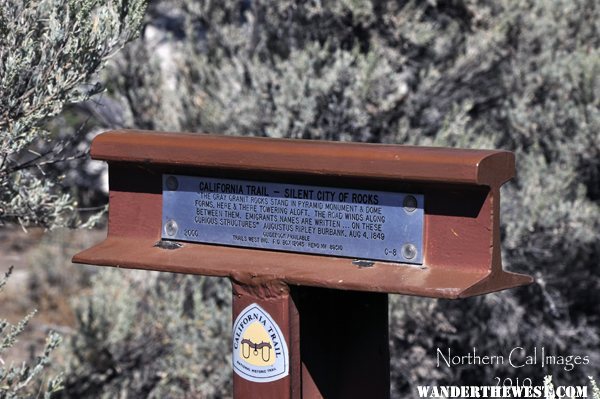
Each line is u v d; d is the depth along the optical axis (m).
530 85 6.02
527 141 6.07
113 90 5.98
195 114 5.87
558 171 5.73
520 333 5.80
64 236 8.16
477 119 6.20
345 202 2.38
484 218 2.24
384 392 2.74
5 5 2.79
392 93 5.66
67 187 6.03
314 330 2.67
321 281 2.35
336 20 5.79
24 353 6.38
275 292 2.42
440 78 5.88
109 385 5.48
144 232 2.65
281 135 5.39
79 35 2.83
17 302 7.52
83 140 6.22
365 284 2.29
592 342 5.99
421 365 5.53
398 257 2.33
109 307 5.58
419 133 5.69
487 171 2.21
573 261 5.81
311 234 2.43
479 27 5.98
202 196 2.57
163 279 5.87
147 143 2.57
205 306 5.83
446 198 2.27
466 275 2.25
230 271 2.46
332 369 2.75
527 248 5.70
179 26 6.93
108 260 2.60
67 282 7.68
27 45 2.79
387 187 2.33
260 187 2.49
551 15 6.12
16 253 8.45
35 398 3.68
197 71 6.07
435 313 5.52
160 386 5.47
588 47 6.27
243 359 2.49
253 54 6.05
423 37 5.77
